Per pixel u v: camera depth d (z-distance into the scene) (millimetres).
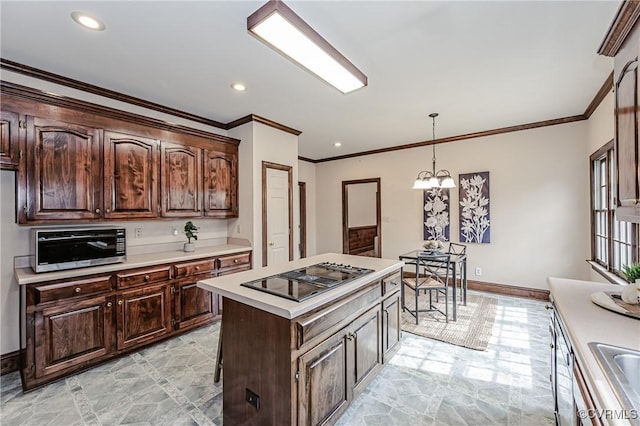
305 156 6375
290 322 1432
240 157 3883
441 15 1841
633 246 2576
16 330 2430
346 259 2775
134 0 1678
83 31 1962
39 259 2252
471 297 4262
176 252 3350
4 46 2121
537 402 1981
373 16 1848
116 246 2674
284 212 4176
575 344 1118
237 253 3557
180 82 2754
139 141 2951
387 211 5621
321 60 2006
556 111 3646
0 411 1922
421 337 2990
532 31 2010
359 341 1968
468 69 2545
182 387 2176
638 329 1236
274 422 1502
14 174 2430
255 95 3072
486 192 4488
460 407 1944
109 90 2885
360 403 1990
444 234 4910
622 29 1281
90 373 2357
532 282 4176
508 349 2713
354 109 3506
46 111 2379
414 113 3662
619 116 1414
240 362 1669
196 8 1757
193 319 3119
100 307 2459
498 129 4359
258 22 1681
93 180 2627
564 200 3949
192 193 3402
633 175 1247
